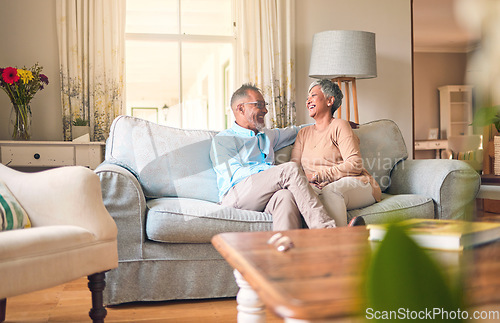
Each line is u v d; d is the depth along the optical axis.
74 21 4.27
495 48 0.32
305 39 4.84
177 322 1.94
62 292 2.41
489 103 0.34
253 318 1.23
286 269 0.91
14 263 1.37
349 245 1.17
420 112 5.20
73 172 1.73
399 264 0.37
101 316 1.72
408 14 5.08
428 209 2.50
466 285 0.67
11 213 1.66
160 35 4.67
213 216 2.17
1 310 1.90
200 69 4.75
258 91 2.62
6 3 4.24
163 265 2.18
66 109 4.26
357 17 4.96
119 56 4.42
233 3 4.78
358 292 0.66
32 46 4.29
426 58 5.15
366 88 5.01
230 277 2.25
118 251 2.12
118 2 4.39
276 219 2.17
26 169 4.11
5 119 4.21
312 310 0.66
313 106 2.68
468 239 0.89
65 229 1.60
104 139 4.35
